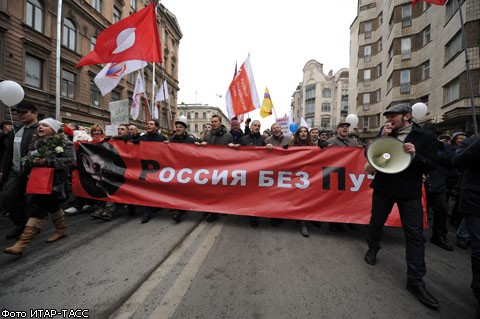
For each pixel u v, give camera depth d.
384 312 1.81
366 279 2.28
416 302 1.95
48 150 2.75
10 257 2.58
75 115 15.75
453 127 11.92
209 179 3.84
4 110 11.08
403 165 2.07
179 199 3.88
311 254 2.79
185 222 3.89
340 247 3.02
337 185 3.55
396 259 2.74
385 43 19.61
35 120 3.44
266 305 1.85
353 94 27.14
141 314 1.75
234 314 1.75
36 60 13.36
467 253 3.05
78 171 4.23
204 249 2.89
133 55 5.05
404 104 2.28
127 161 4.12
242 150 3.89
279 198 3.64
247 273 2.33
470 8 10.09
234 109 6.63
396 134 2.37
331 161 3.62
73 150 3.05
